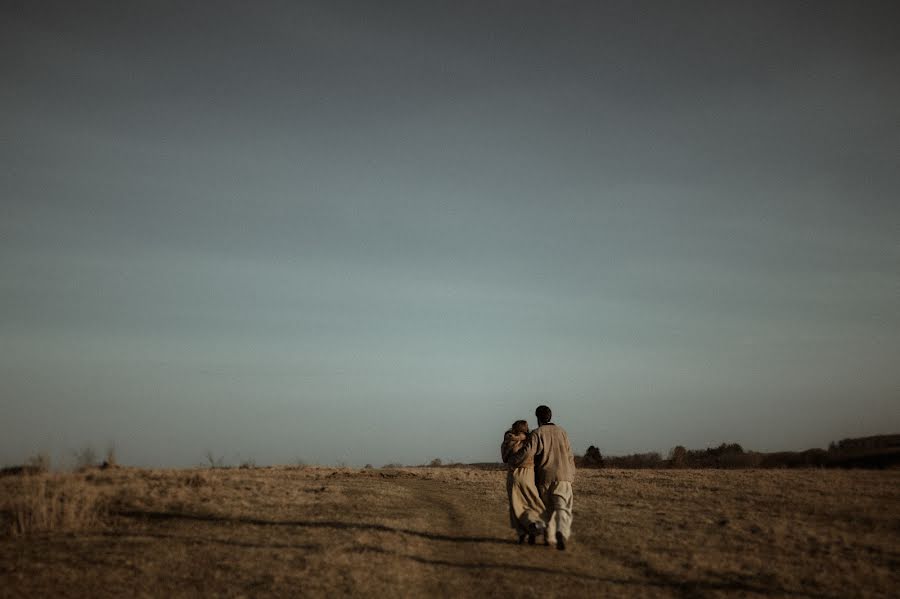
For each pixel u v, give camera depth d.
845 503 17.12
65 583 8.79
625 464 50.44
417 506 18.20
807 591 8.88
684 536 13.23
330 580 9.30
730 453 51.12
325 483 23.53
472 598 8.62
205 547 11.29
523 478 12.53
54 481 17.09
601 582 9.47
